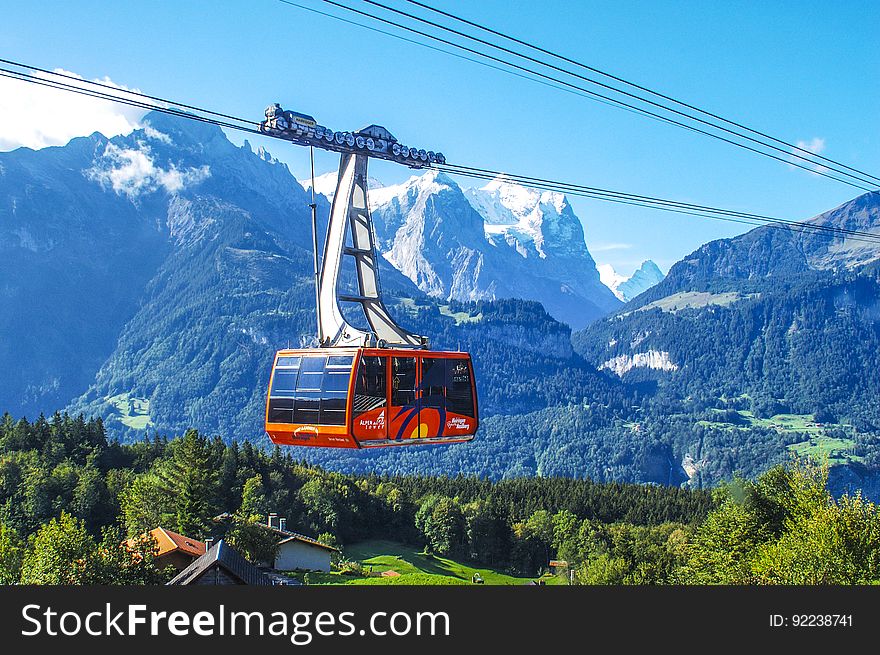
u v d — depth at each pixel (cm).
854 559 5338
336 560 14712
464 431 4172
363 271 3988
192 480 13325
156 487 14025
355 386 3772
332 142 3688
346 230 3869
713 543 7394
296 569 12738
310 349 3941
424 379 4012
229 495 18875
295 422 3906
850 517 5450
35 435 18938
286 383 3962
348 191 3859
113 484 16000
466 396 4194
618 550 13750
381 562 17738
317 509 19275
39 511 14475
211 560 7406
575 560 19288
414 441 3988
